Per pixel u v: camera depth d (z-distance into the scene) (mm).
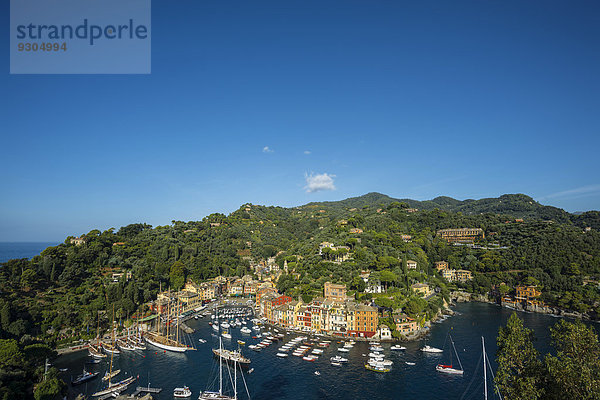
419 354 172500
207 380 145125
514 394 82812
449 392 133750
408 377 146375
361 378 145750
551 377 76875
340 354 173000
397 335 193125
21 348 151750
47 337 182875
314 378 146000
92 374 147500
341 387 138125
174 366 160250
